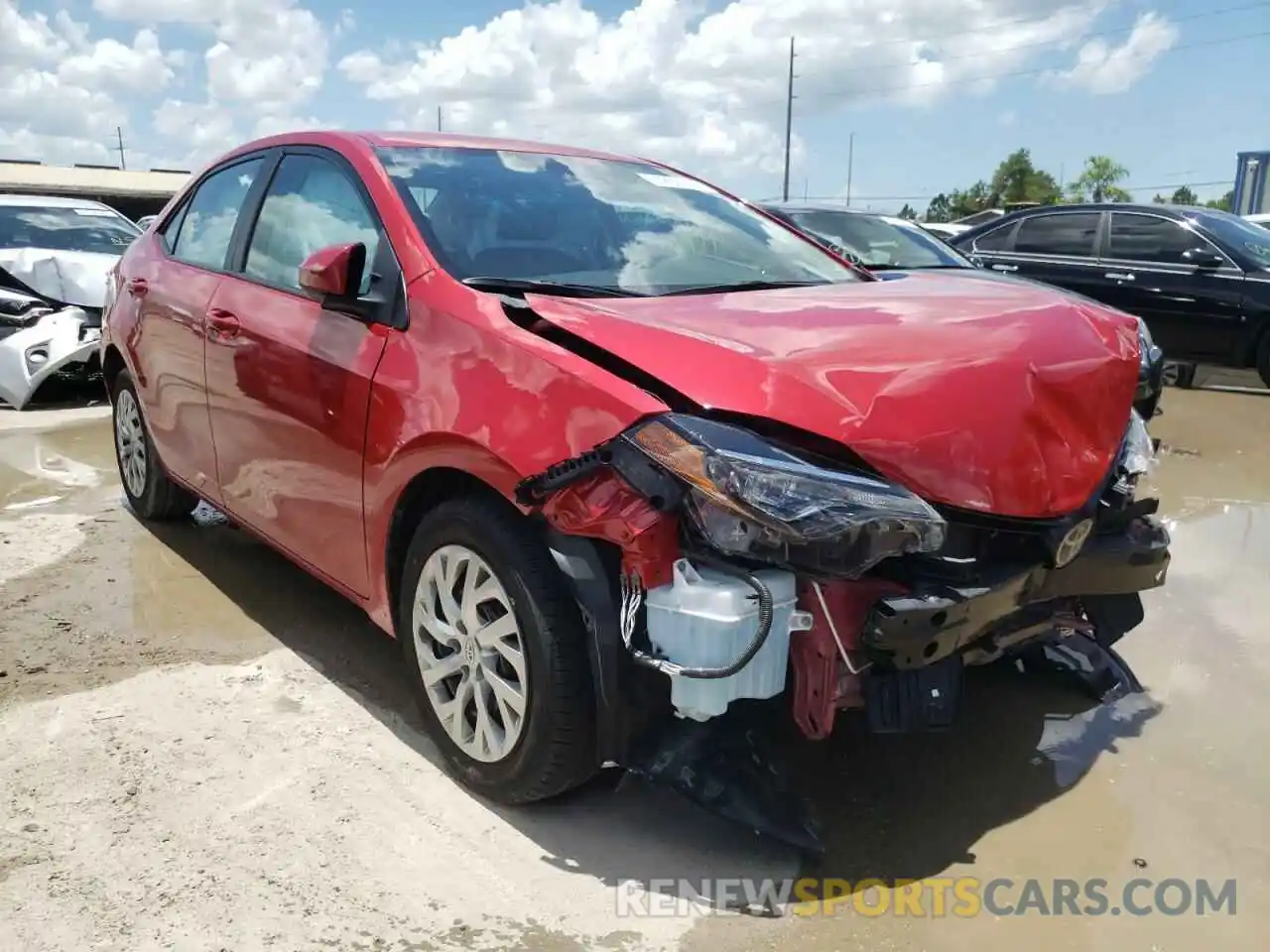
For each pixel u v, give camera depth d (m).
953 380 2.48
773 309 2.85
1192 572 4.65
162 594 4.18
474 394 2.62
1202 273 8.80
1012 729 3.26
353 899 2.41
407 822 2.70
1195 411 8.36
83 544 4.77
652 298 3.00
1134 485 2.93
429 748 3.06
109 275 5.22
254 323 3.55
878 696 2.41
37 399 8.34
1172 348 9.05
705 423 2.29
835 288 3.31
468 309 2.77
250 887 2.44
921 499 2.35
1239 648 3.87
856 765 3.03
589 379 2.41
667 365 2.43
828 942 2.32
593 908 2.40
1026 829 2.74
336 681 3.46
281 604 4.11
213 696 3.35
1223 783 2.97
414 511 2.97
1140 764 3.07
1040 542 2.54
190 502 4.98
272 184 3.88
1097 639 3.18
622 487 2.32
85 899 2.38
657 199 3.80
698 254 3.50
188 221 4.53
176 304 4.16
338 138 3.61
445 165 3.48
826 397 2.37
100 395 8.52
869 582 2.35
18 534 4.92
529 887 2.47
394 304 2.99
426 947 2.27
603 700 2.43
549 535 2.49
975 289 3.32
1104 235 9.41
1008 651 2.86
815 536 2.18
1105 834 2.73
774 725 2.51
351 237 3.30
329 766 2.95
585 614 2.41
